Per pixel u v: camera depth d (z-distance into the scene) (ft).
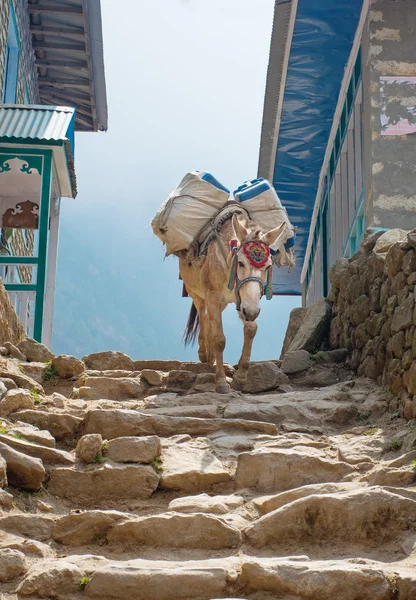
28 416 20.90
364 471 18.90
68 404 23.48
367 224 38.14
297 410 23.34
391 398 23.62
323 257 53.36
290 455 18.94
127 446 19.25
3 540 15.64
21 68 51.96
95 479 18.26
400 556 15.42
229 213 27.40
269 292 25.55
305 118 49.83
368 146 38.52
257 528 16.14
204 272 27.07
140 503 17.89
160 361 29.53
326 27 42.73
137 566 14.52
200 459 19.60
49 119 39.40
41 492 17.90
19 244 49.75
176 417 21.81
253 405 23.66
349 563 14.61
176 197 28.40
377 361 26.07
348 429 22.66
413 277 22.98
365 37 40.19
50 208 39.09
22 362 27.48
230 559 15.07
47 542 16.15
